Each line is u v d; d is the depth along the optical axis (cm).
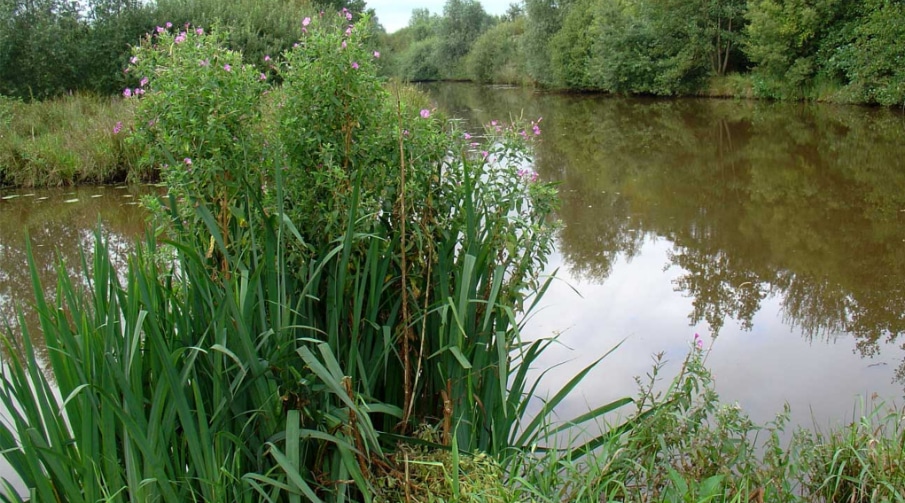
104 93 1600
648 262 691
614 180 1122
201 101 268
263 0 1909
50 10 1563
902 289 595
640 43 2755
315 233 283
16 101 1346
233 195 276
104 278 246
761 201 948
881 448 292
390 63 2223
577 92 3216
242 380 237
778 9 2289
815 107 2080
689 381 300
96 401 224
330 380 229
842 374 436
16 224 833
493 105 2539
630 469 283
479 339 283
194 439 230
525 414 386
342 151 287
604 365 451
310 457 276
